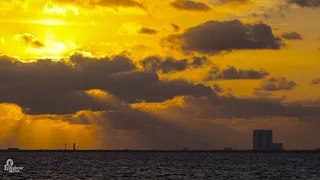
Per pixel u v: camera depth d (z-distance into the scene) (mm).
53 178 186125
